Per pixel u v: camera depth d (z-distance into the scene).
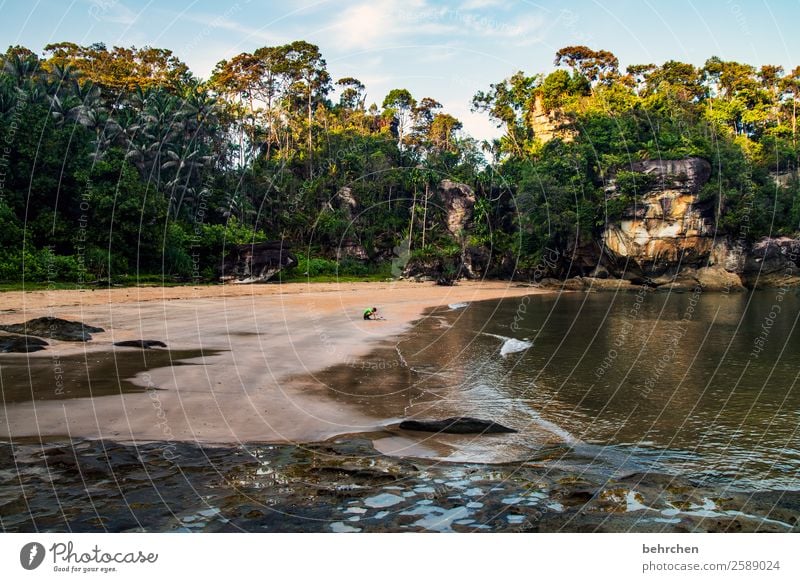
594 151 67.06
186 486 6.98
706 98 83.75
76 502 6.45
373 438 9.27
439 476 7.67
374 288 52.41
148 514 6.21
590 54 78.38
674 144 67.44
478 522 6.31
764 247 62.62
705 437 9.92
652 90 80.12
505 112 81.88
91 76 61.97
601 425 10.58
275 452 8.34
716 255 63.34
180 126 58.53
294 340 19.42
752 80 83.38
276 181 69.56
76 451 8.01
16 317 21.69
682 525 6.46
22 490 6.72
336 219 69.50
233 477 7.31
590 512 6.69
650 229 63.12
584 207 66.62
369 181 73.44
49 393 11.05
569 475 7.86
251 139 73.38
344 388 12.77
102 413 9.85
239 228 60.66
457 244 70.25
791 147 73.94
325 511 6.46
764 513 6.82
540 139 79.62
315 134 76.50
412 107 85.31
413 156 81.12
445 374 15.08
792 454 9.07
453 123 83.75
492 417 10.89
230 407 10.59
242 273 50.41
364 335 21.84
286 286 48.09
